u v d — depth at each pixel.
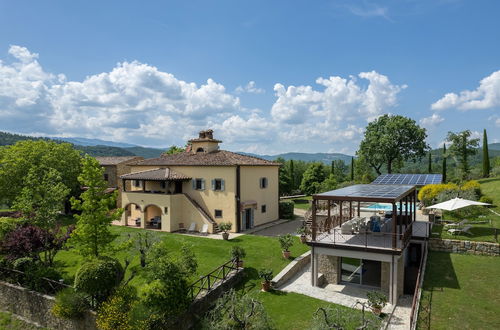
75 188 41.19
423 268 18.70
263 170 37.50
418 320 14.18
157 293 15.00
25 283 19.11
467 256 20.67
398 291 18.58
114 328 14.59
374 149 60.75
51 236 21.42
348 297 18.39
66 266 22.42
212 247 26.25
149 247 20.16
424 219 28.58
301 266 22.95
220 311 15.23
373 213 33.53
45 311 17.73
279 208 40.94
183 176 34.91
